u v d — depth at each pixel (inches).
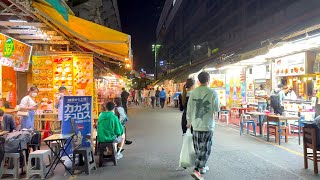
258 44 478.6
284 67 557.6
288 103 527.8
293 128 497.4
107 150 322.0
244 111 544.7
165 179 256.4
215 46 1514.5
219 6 1395.2
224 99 793.6
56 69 467.5
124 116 393.4
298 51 505.4
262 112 480.1
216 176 260.1
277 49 471.2
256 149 371.2
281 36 418.6
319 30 348.8
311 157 287.1
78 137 298.2
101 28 357.1
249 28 1014.4
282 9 729.0
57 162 284.7
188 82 322.3
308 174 263.9
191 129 278.8
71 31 327.9
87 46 413.7
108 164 310.0
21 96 522.6
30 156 261.1
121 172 279.4
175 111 1077.8
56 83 466.3
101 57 573.0
